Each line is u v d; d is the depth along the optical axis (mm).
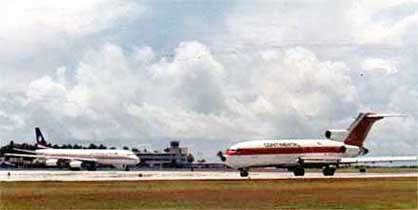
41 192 88625
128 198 79250
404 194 84000
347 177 142000
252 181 120438
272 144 151375
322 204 72312
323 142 157375
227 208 69250
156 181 119312
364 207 69000
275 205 71125
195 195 83812
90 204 72688
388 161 162375
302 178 136250
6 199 77688
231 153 148625
